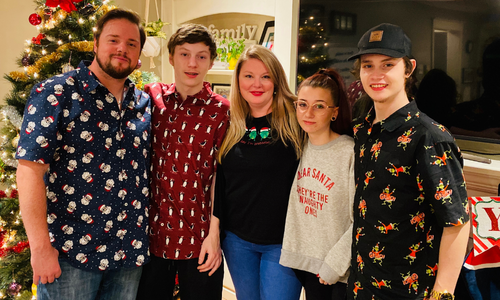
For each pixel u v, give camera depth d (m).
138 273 1.61
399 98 1.18
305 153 1.50
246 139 1.58
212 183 1.69
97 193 1.41
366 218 1.24
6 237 2.16
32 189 1.29
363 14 1.92
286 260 1.50
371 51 1.13
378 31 1.14
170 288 1.72
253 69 1.52
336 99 1.42
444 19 1.66
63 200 1.38
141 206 1.53
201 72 1.55
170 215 1.59
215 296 1.67
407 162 1.13
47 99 1.31
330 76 1.44
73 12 1.88
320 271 1.41
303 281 1.53
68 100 1.35
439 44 1.69
